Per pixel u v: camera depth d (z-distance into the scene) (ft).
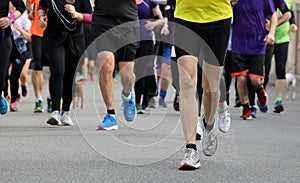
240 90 38.47
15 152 25.81
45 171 22.12
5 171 22.09
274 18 37.50
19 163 23.50
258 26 37.60
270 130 33.58
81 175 21.49
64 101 33.81
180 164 22.65
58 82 33.30
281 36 43.21
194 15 23.30
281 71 43.14
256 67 38.14
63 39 32.86
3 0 31.68
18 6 32.63
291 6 44.11
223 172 22.16
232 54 38.19
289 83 57.11
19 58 36.91
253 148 27.35
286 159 24.82
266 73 43.42
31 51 44.09
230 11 23.66
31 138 29.50
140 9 38.32
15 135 30.48
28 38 41.86
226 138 30.27
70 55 33.42
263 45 37.93
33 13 38.83
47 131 31.78
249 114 38.91
